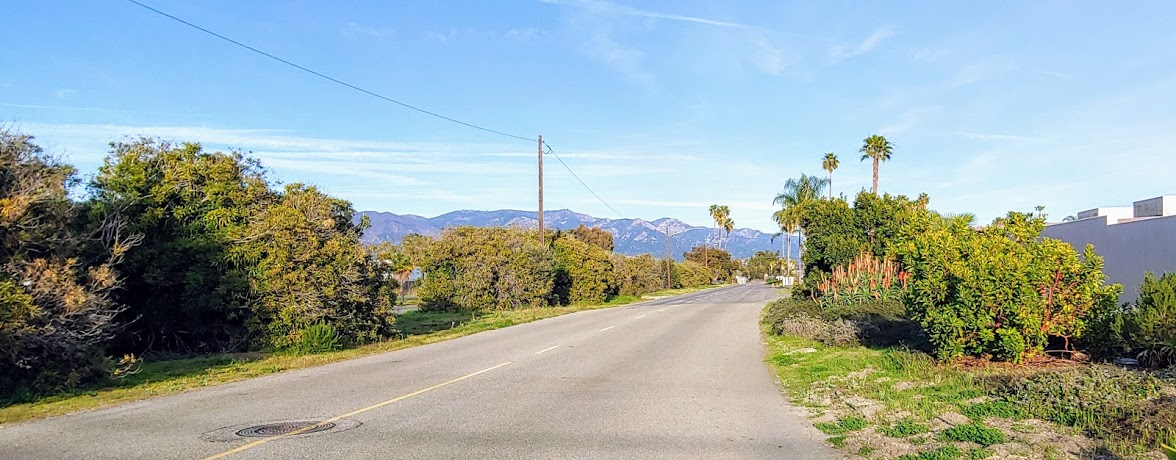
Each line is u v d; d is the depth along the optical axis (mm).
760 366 15039
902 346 14930
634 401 10781
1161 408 7605
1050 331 11727
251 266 19312
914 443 7684
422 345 21000
